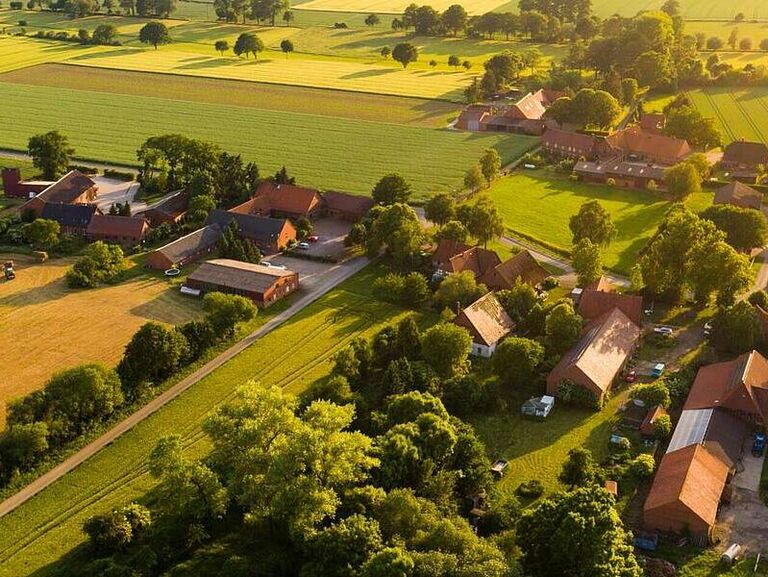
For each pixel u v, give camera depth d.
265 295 165.75
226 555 98.75
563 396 133.25
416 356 141.38
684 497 103.69
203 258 191.12
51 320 160.38
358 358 138.38
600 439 124.75
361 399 126.06
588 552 88.75
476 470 111.06
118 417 129.12
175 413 130.50
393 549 88.00
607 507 92.19
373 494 101.06
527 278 172.88
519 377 137.12
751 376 128.25
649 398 129.25
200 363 145.00
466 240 191.25
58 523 107.06
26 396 124.88
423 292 166.38
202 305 167.50
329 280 180.12
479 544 92.94
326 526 99.31
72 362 145.25
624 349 144.12
